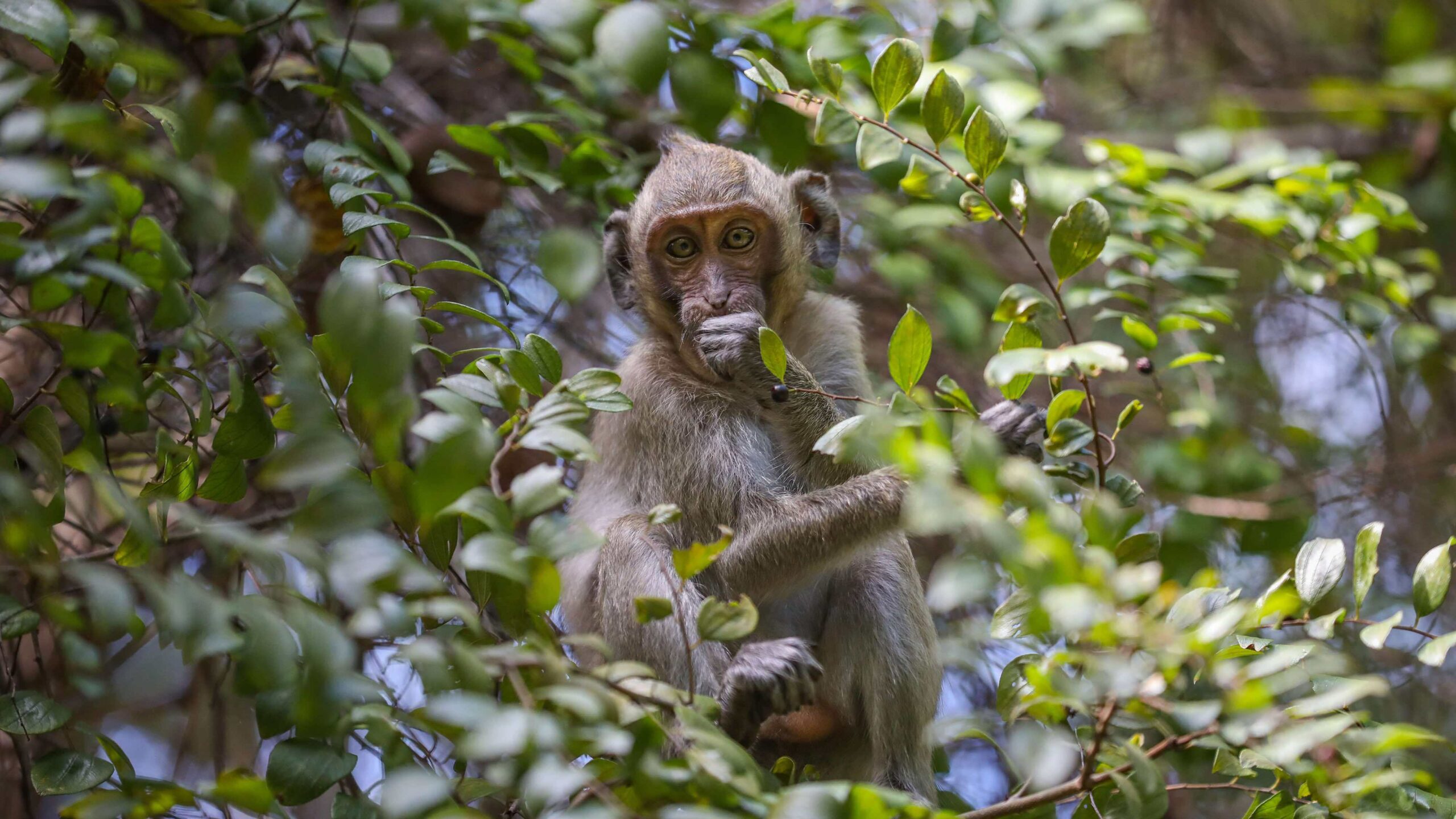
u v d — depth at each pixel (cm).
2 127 496
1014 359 595
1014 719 597
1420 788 666
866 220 1173
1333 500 1257
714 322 909
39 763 642
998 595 1024
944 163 706
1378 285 1117
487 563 488
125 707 959
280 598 515
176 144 705
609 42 924
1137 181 1075
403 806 449
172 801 588
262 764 1050
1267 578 1191
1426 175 1460
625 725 515
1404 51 1484
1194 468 1119
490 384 585
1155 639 513
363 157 888
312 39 1012
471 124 1137
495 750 440
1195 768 906
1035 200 1070
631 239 1021
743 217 973
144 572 493
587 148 1069
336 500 484
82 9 966
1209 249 1442
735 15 1090
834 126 719
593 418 1055
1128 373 1249
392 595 567
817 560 889
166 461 678
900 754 907
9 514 552
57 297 635
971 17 1084
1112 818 646
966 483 665
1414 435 1401
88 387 713
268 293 617
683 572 557
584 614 965
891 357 636
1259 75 1634
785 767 678
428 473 488
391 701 607
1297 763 575
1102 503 547
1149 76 1605
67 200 732
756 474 962
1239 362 1374
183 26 883
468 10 984
